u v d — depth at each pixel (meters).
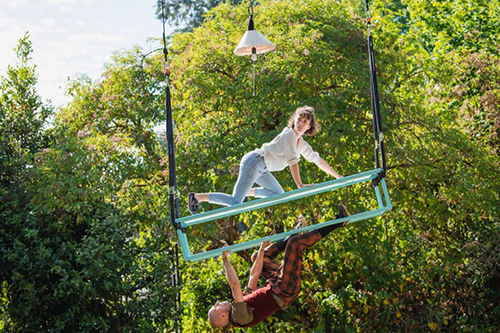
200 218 5.98
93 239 11.97
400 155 13.14
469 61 15.44
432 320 12.82
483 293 13.59
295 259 6.05
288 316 12.91
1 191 12.27
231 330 12.99
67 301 12.09
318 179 12.41
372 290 13.06
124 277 12.68
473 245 13.66
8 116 13.45
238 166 12.01
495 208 13.75
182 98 14.48
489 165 14.07
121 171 13.59
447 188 13.77
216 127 12.68
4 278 12.22
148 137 14.54
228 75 13.41
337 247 13.19
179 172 12.66
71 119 15.55
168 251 13.83
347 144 12.78
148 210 13.47
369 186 13.27
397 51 14.61
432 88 15.62
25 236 11.72
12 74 13.53
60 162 12.55
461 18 18.48
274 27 13.94
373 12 17.84
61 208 12.49
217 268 13.88
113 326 12.41
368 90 13.12
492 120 15.09
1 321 11.88
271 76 12.66
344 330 12.55
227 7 14.95
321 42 13.25
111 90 15.23
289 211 12.26
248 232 13.75
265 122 13.20
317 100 12.62
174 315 13.15
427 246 14.39
